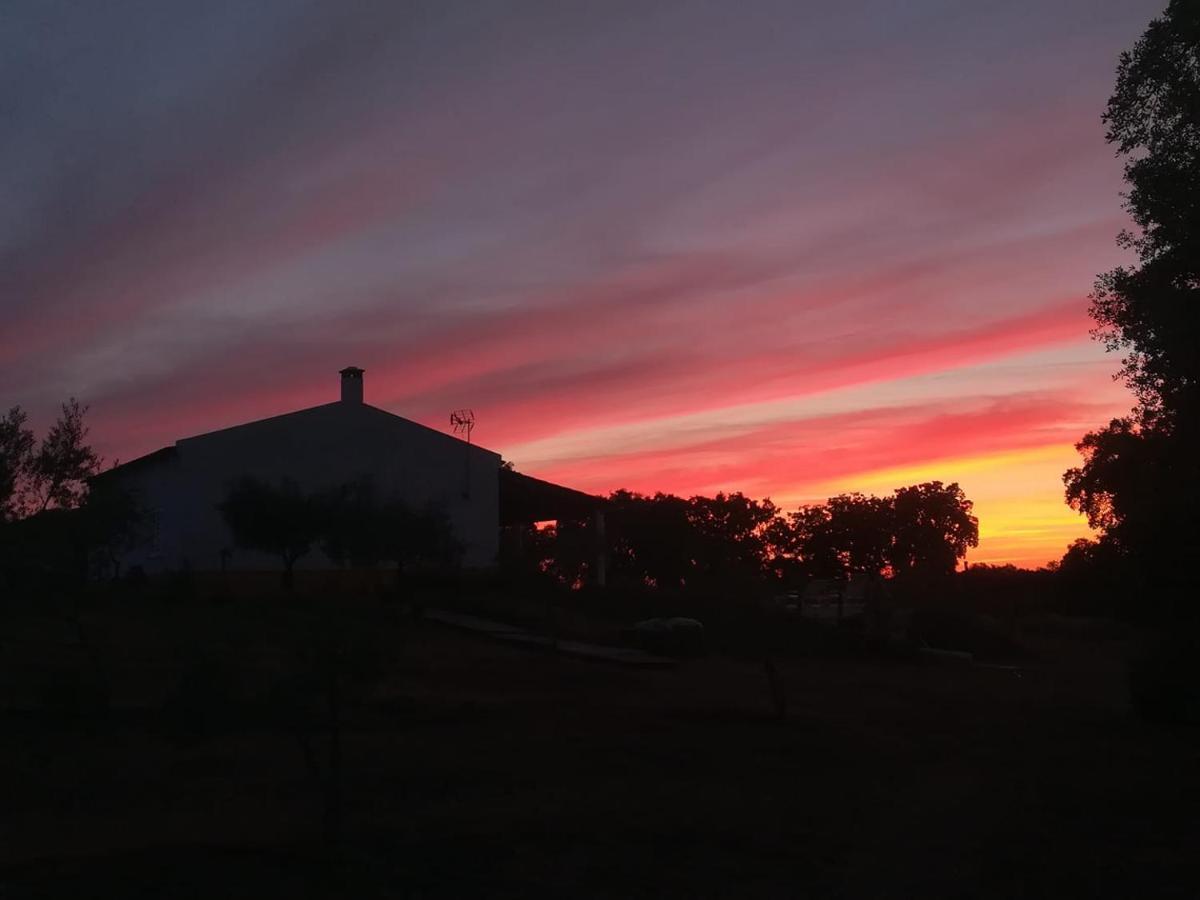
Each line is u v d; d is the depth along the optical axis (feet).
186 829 31.78
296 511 106.63
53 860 27.66
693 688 72.49
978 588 187.73
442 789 38.37
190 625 73.72
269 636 31.53
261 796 36.24
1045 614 169.27
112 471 53.42
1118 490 62.08
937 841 33.88
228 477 128.26
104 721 47.44
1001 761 48.62
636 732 52.03
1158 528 57.82
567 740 49.06
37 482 47.50
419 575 115.96
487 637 94.38
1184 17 45.78
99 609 79.66
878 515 244.22
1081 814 37.96
